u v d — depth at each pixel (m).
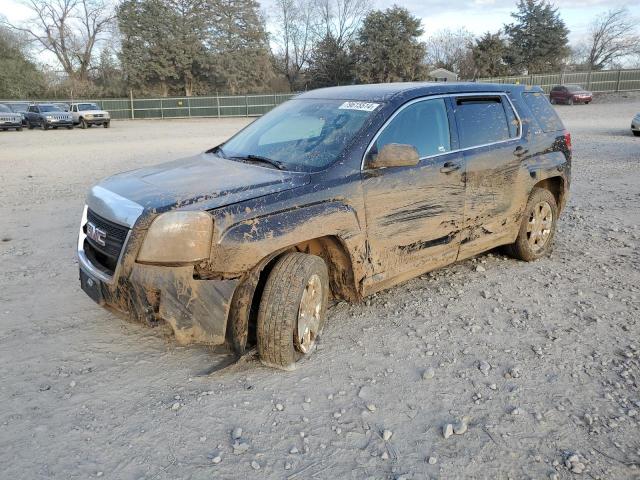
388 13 53.88
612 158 13.84
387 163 3.93
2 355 3.90
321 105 4.68
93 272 3.64
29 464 2.82
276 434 3.07
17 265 5.83
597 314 4.59
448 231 4.73
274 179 3.72
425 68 55.31
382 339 4.15
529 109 5.68
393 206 4.20
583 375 3.66
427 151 4.50
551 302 4.85
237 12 58.00
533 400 3.39
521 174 5.37
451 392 3.48
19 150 19.70
